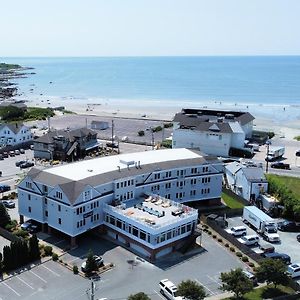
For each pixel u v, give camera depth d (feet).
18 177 380.58
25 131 499.10
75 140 447.01
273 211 308.40
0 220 269.64
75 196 242.37
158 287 209.05
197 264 233.35
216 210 312.91
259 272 207.92
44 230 264.72
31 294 200.23
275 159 458.91
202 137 472.44
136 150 481.87
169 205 270.26
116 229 255.09
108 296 200.13
